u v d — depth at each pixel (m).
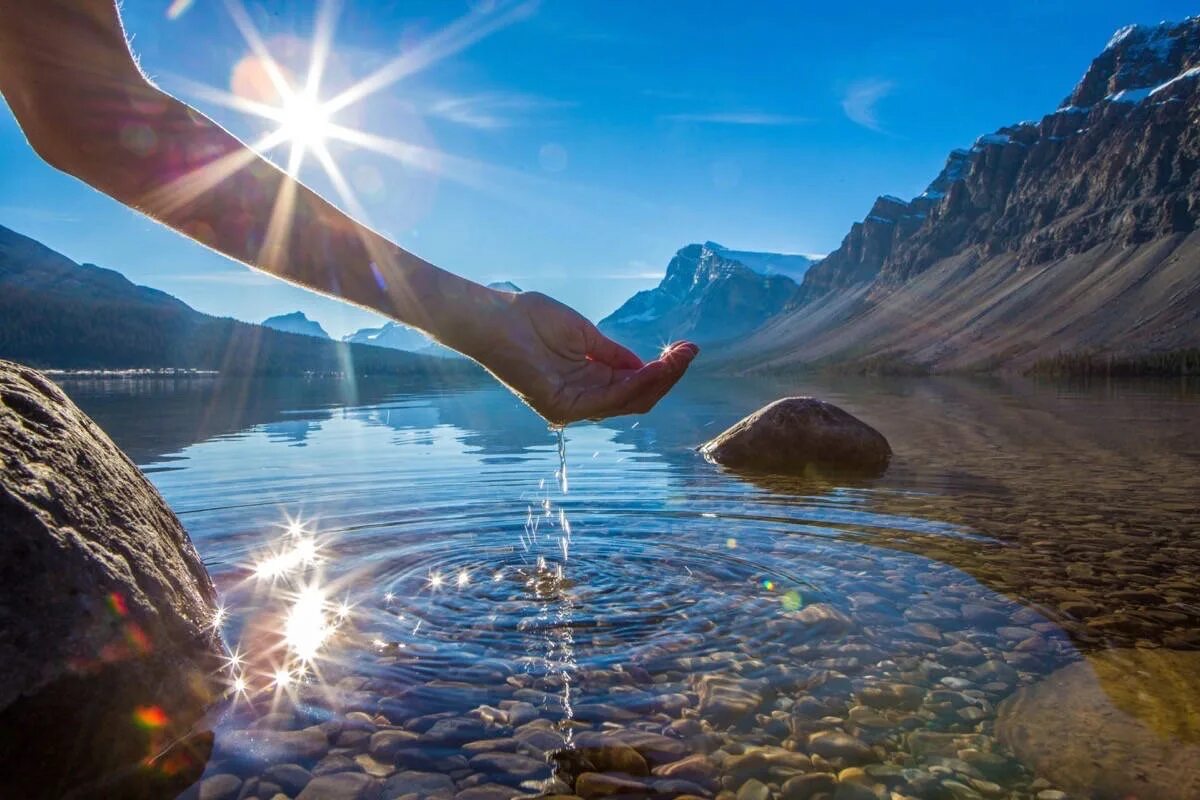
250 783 2.00
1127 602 3.38
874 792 1.93
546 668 2.69
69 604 2.15
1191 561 4.07
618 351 2.12
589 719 2.32
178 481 7.01
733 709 2.37
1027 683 2.54
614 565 4.03
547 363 2.03
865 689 2.50
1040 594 3.49
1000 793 1.92
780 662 2.73
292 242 1.62
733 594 3.51
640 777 2.01
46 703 2.03
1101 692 2.44
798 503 5.82
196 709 2.36
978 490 6.46
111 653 2.19
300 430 12.91
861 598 3.44
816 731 2.23
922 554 4.23
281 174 1.62
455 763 2.08
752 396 29.16
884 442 8.62
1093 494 6.23
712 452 8.95
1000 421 15.48
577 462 8.37
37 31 1.32
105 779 2.05
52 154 1.46
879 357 161.12
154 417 16.34
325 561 4.11
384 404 22.48
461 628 3.09
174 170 1.49
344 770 2.05
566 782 1.98
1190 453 9.30
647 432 12.36
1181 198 168.12
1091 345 126.62
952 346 155.12
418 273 1.82
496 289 2.01
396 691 2.51
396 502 5.86
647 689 2.52
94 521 2.44
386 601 3.42
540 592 3.55
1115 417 16.39
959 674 2.61
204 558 4.16
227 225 1.56
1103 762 2.03
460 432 12.47
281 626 3.08
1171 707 2.32
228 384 48.38
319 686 2.55
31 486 2.27
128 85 1.43
